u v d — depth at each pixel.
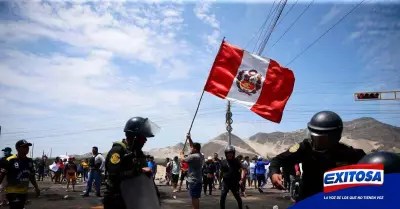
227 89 6.56
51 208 9.51
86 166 23.55
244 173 11.58
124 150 3.73
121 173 3.63
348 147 2.84
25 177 5.94
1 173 5.73
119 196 3.60
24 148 5.95
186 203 11.29
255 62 6.59
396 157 1.90
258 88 6.49
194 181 7.20
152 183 3.87
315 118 2.76
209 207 10.20
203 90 6.69
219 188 18.36
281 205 10.51
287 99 6.44
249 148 103.38
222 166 7.93
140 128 3.85
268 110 6.39
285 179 11.02
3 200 9.12
